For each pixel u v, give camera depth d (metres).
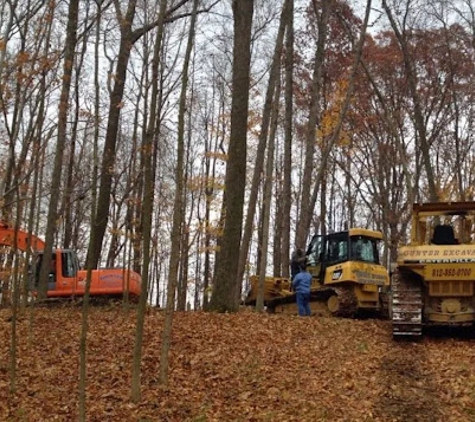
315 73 21.80
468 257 12.32
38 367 10.30
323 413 8.23
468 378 9.45
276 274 30.45
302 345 11.61
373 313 17.77
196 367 10.23
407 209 28.36
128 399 8.90
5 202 15.84
